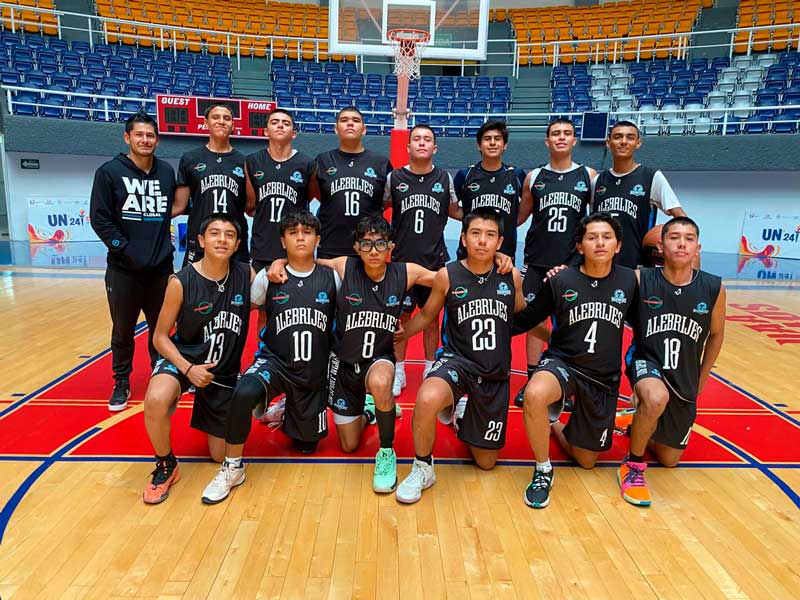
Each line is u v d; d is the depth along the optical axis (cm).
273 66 1409
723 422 329
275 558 199
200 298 249
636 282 261
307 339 259
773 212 1081
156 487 235
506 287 259
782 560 204
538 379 242
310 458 277
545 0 1641
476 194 357
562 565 199
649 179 335
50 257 935
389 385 242
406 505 236
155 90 1212
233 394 237
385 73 1487
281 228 260
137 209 319
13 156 1103
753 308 644
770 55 1246
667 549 209
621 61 1375
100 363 410
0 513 223
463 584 188
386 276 267
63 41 1267
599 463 279
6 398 342
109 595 179
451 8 744
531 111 1312
